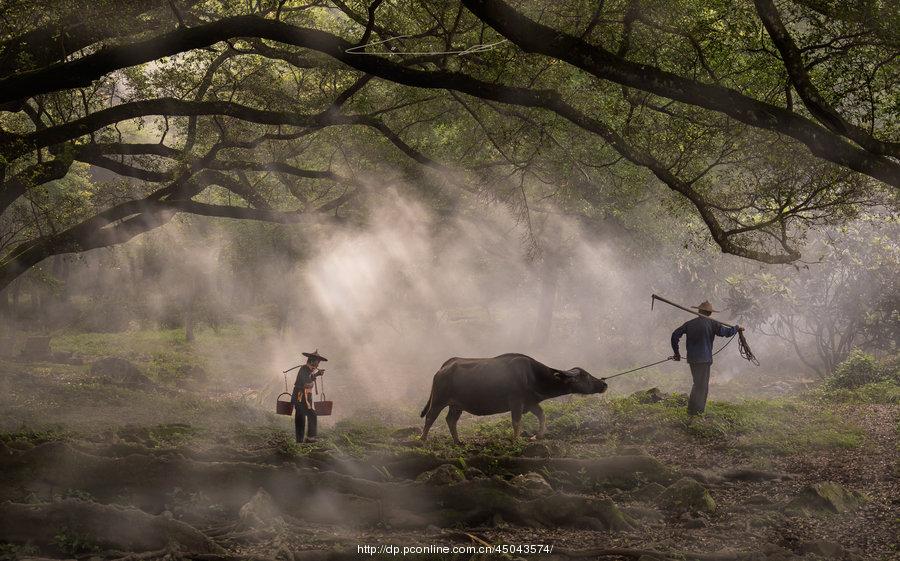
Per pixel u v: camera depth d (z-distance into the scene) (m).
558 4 10.45
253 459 9.48
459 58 12.11
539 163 15.37
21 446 9.30
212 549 7.39
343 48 9.60
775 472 9.67
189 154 18.23
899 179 8.30
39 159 16.80
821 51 9.63
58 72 9.69
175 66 16.61
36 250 17.98
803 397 15.68
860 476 9.26
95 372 23.58
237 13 16.14
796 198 10.73
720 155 11.00
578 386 11.70
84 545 7.44
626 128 11.96
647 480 9.23
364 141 19.61
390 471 9.58
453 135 18.94
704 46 10.53
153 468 8.73
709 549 7.29
